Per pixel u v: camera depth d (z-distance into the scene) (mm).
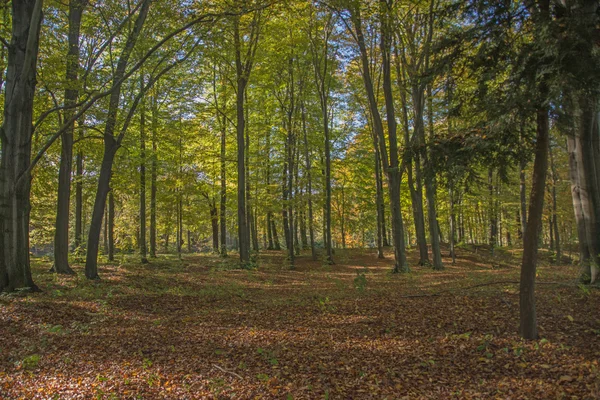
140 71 17031
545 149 5961
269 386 5348
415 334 7316
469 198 23219
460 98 6605
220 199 28562
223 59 19172
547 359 5758
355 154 29703
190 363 6211
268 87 22703
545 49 4867
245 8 12031
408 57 19375
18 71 10484
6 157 10266
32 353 6543
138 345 7113
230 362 6293
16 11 10516
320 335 7648
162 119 19859
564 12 5316
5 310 8617
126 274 15898
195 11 12500
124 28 14203
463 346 6508
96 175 19906
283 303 11016
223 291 13148
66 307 9438
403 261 17969
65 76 13469
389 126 17516
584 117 8938
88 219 37281
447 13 6289
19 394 5055
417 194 21719
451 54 6242
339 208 34969
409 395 4969
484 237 35844
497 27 5723
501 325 7305
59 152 16797
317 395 5043
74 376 5656
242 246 21000
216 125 25328
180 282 14867
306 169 24391
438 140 6785
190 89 20094
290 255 22906
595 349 5914
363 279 12062
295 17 18750
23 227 10562
